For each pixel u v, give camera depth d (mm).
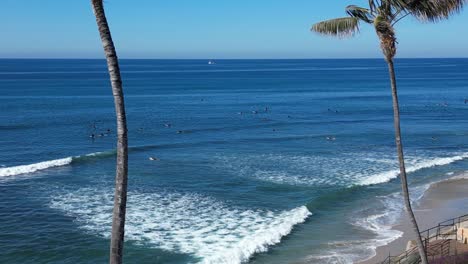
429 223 28719
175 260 22734
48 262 22641
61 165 42844
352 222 28797
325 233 26844
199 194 33906
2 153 48656
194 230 26672
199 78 189875
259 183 37062
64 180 37562
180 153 48844
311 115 82250
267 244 24938
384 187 36844
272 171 41188
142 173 39906
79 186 35750
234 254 23469
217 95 117375
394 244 24984
